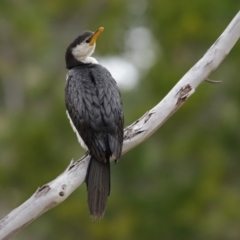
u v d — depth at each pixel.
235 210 16.88
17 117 19.02
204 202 17.11
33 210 8.80
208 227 16.67
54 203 8.86
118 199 17.27
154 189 17.42
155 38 20.03
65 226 17.22
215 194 17.20
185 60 19.00
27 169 17.94
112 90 9.47
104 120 9.14
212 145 17.92
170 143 17.94
